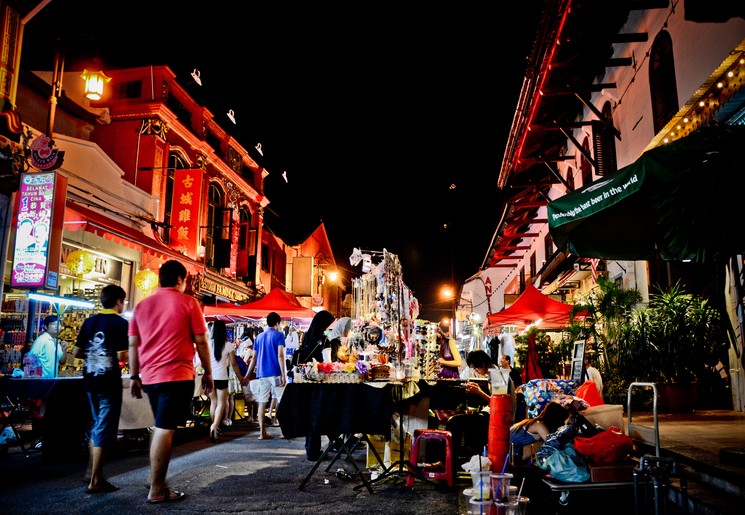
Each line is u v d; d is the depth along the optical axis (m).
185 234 18.27
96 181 13.55
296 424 5.61
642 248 7.00
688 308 10.11
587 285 17.23
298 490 5.56
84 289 12.64
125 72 17.86
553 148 19.69
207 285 20.39
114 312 5.79
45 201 9.59
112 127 17.39
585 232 6.80
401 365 6.79
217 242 21.70
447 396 6.98
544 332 18.59
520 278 31.83
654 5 10.48
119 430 8.16
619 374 10.59
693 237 4.19
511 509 4.37
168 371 5.17
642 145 11.68
